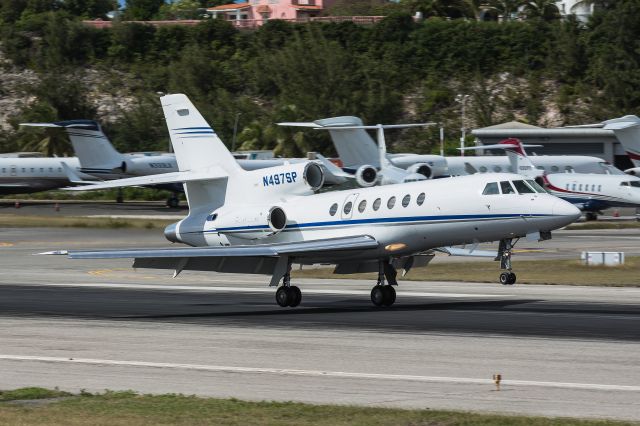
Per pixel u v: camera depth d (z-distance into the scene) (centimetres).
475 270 14050
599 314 8994
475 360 6562
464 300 10488
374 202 10006
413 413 4972
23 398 5512
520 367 6275
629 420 4859
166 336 7969
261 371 6297
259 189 10994
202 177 11225
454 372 6156
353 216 10088
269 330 8275
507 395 5478
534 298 10556
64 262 16538
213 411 5094
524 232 9550
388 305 10081
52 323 8912
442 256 16300
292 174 10856
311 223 10406
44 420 4919
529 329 8025
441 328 8200
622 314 8988
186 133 11488
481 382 5825
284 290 10106
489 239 9756
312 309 9981
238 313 9669
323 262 10231
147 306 10381
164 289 12338
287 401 5428
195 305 10481
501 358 6625
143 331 8300
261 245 9862
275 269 9925
